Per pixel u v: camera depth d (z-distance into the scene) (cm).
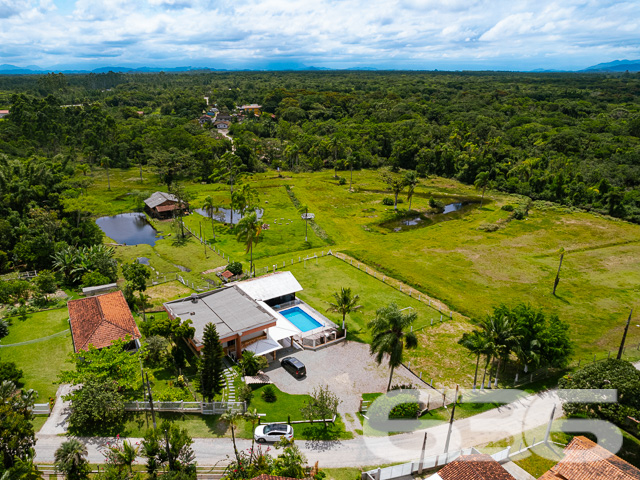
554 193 12656
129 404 4131
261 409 4253
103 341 4766
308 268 7775
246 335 5125
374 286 7125
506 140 17525
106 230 9981
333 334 5566
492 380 4841
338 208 11638
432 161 16100
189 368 4906
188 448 3628
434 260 8312
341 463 3641
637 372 3978
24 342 5234
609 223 10731
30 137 14862
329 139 17200
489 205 12294
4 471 3170
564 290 7094
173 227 9731
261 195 12638
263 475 3116
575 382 4128
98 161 15412
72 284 6875
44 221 7700
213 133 19162
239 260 8075
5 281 6481
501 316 4669
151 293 6656
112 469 3275
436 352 5356
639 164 13938
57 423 3959
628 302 6700
